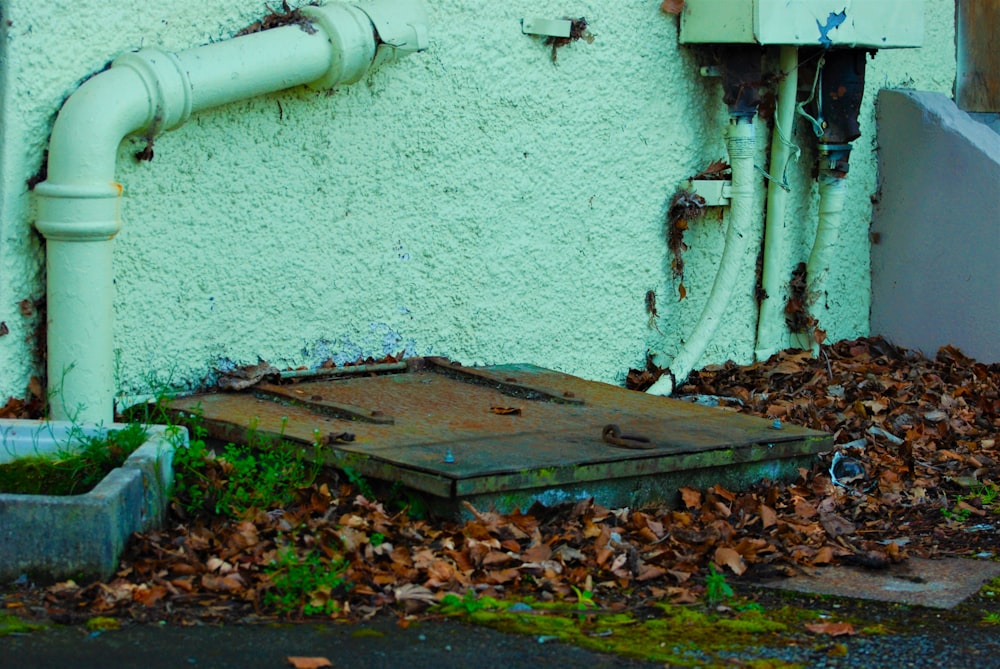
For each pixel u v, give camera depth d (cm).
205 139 597
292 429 546
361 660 389
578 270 739
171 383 602
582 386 682
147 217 584
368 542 471
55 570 436
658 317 779
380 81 646
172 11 580
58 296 542
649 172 759
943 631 441
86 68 557
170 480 494
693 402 730
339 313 655
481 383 666
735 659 407
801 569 507
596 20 721
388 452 516
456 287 694
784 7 722
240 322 622
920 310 892
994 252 854
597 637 420
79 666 375
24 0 534
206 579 439
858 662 409
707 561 509
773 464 599
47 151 550
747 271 815
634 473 538
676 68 760
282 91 617
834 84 815
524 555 480
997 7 982
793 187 834
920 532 570
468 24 672
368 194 654
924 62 928
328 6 612
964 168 862
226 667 379
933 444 696
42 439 503
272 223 624
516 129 700
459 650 401
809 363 828
